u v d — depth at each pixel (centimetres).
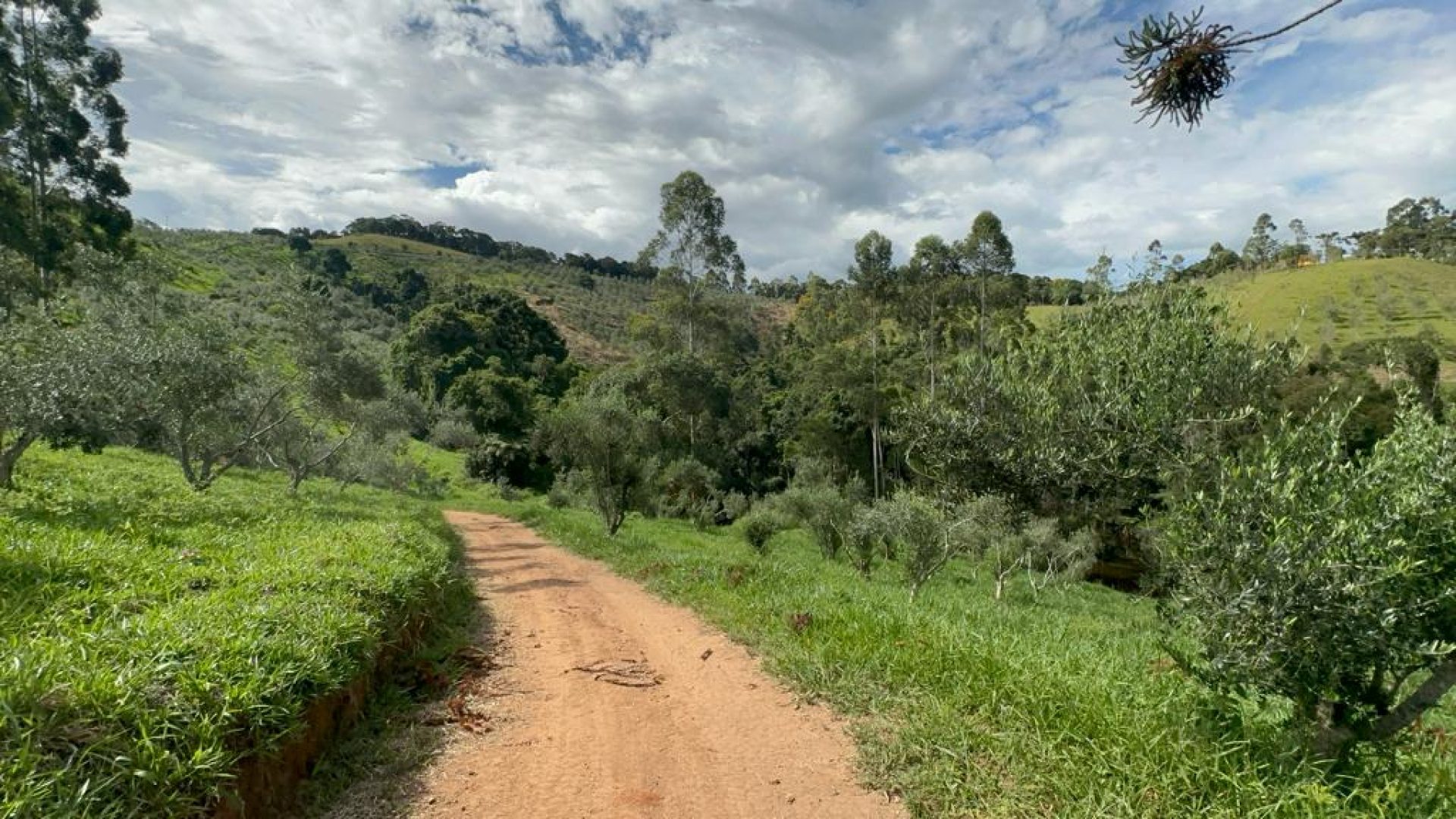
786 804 406
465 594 1009
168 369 1295
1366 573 298
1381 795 344
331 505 1727
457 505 3127
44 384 991
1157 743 408
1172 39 279
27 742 264
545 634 823
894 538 1494
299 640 442
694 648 747
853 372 4219
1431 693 339
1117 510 547
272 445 2233
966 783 412
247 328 3297
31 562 534
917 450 569
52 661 317
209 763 302
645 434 2003
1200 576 344
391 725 505
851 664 615
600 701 581
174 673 343
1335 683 339
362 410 2261
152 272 2361
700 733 511
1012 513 557
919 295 4316
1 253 2305
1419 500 305
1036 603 1639
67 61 3194
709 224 4962
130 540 739
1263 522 330
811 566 1552
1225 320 458
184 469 1427
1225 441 423
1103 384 464
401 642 654
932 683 555
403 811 391
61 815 247
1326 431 344
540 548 1731
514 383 5169
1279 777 362
